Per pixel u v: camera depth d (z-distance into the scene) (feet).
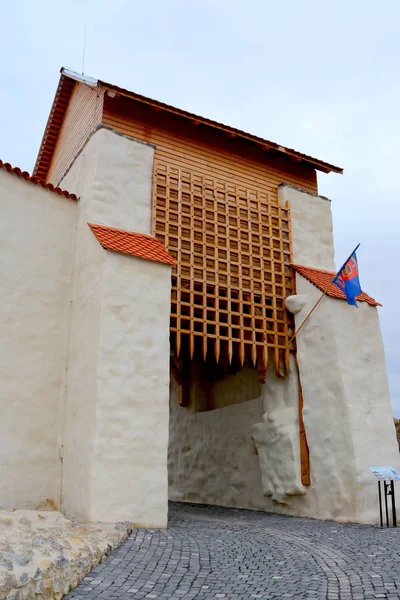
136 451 26.09
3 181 30.83
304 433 34.40
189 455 47.80
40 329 30.40
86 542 18.95
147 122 35.65
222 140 38.60
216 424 44.73
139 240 30.86
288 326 36.86
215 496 43.27
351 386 32.81
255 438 38.06
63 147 42.32
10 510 26.94
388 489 31.32
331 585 16.25
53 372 30.27
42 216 32.22
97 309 27.63
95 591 15.37
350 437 31.37
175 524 28.14
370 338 35.37
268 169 40.34
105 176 32.22
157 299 29.04
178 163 35.86
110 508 24.71
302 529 27.73
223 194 36.83
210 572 17.81
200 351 47.24
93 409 25.86
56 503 28.45
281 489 34.81
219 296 34.17
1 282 29.43
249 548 21.98
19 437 28.25
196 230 34.53
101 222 31.27
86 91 38.14
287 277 37.93
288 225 39.06
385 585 15.99
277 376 36.70
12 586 12.73
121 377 26.68
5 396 28.25
